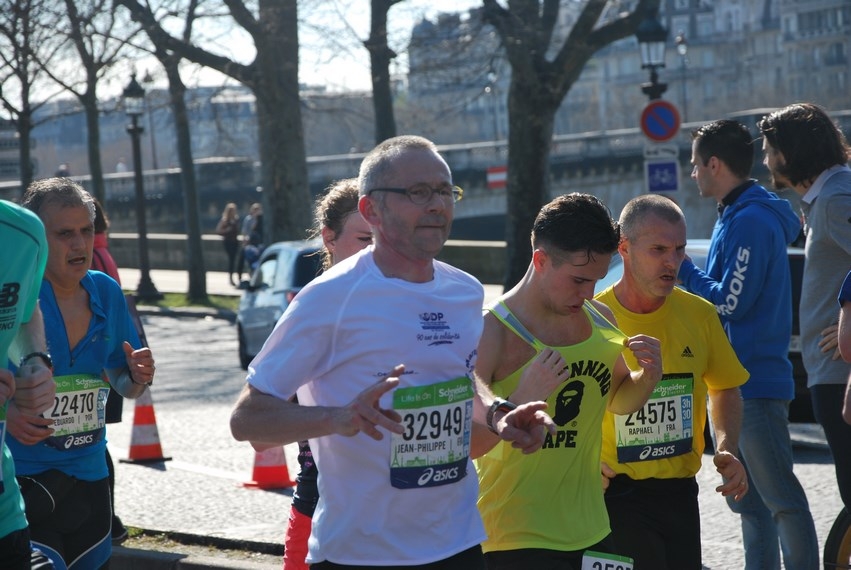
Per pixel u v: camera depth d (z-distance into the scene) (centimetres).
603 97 17538
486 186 7538
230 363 2211
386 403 423
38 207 577
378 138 3544
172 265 5262
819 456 1175
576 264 488
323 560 430
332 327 420
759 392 673
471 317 446
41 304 574
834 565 659
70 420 575
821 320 638
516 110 3016
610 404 550
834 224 629
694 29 17088
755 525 684
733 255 674
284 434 406
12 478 466
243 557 823
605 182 8125
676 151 2064
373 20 3353
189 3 3127
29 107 3569
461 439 439
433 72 3519
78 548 589
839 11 15988
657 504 575
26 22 3128
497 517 505
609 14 3512
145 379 599
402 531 427
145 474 1112
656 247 558
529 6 2998
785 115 646
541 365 478
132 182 7294
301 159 3262
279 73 3203
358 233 584
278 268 2033
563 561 505
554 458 503
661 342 574
